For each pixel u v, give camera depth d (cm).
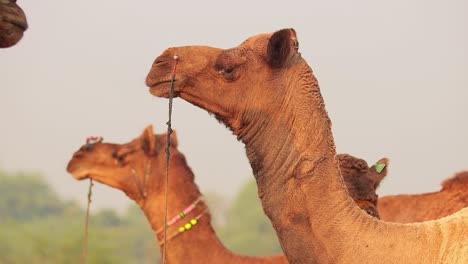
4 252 3069
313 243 678
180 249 1184
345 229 676
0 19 647
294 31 724
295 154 696
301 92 708
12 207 8088
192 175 1228
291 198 691
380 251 672
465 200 1179
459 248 671
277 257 1139
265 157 708
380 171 857
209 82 730
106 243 2827
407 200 1205
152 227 1229
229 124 732
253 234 6144
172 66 744
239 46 733
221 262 1167
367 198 834
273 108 711
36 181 8400
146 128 1253
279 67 714
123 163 1253
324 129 702
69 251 2742
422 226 688
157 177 1237
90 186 1275
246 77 720
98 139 1288
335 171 694
